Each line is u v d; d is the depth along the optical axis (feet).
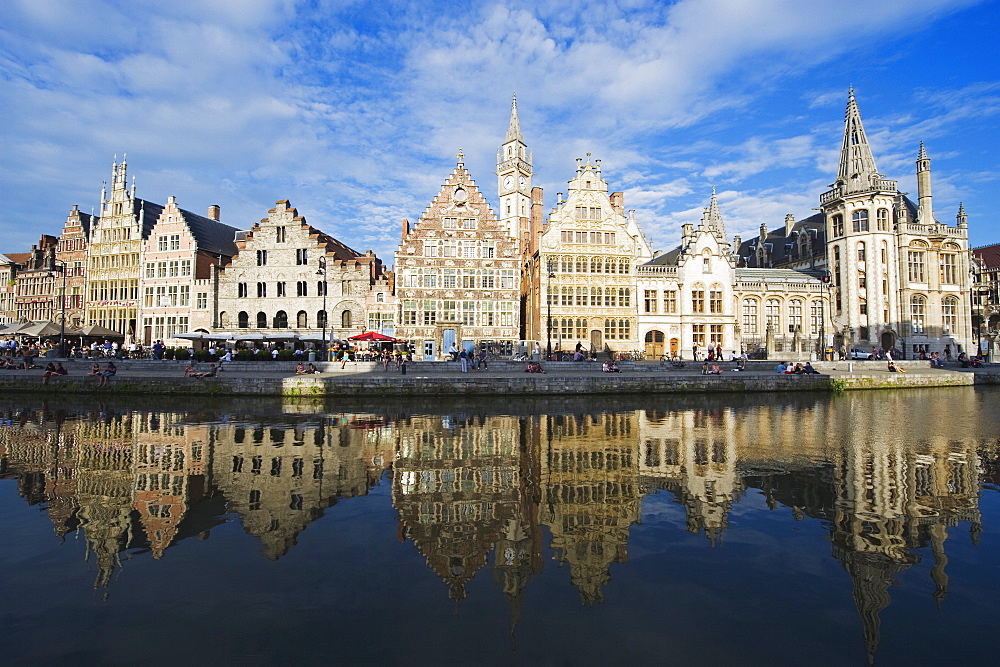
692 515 47.16
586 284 209.05
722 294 221.25
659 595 32.55
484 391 130.62
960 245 250.37
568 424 93.86
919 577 34.94
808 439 80.48
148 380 132.26
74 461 66.03
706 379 141.90
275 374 139.95
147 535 42.19
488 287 201.46
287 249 212.84
